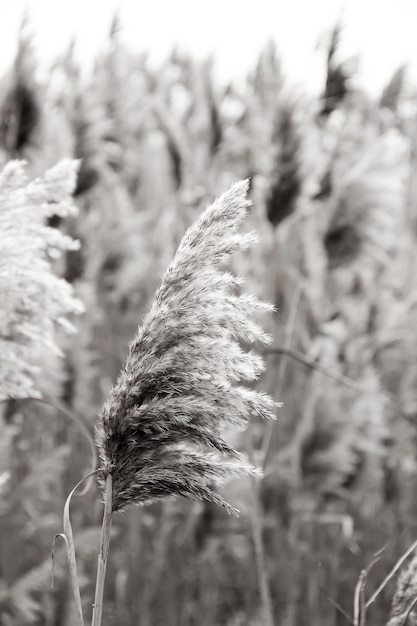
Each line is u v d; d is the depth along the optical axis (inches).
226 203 71.8
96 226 255.3
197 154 267.0
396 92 297.0
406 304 233.3
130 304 249.3
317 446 192.1
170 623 209.6
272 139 184.1
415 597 80.4
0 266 93.0
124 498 74.6
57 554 192.9
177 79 343.0
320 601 198.7
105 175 226.5
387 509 227.1
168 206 284.8
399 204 199.0
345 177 194.7
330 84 234.5
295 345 216.8
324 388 195.9
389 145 197.8
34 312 96.5
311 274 227.8
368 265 240.7
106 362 244.5
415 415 232.4
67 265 193.3
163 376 71.2
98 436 74.7
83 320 204.1
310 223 234.4
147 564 217.3
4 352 97.9
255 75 258.7
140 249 247.0
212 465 72.6
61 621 187.0
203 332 70.4
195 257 71.6
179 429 72.5
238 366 71.1
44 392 178.1
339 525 206.7
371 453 210.7
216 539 195.6
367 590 189.8
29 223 97.9
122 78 275.7
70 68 268.4
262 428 216.2
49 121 197.9
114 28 277.9
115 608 211.8
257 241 71.4
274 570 206.4
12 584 195.6
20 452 209.6
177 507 212.2
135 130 296.8
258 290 207.2
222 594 232.8
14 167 96.3
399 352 239.3
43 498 199.8
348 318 227.1
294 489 203.9
